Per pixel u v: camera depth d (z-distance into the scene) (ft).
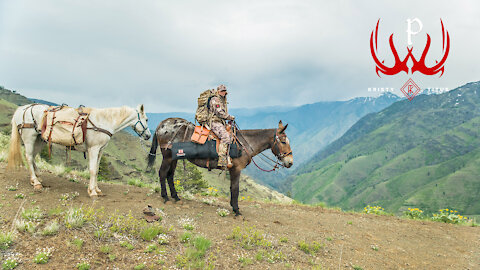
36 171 26.00
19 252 15.25
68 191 24.82
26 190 23.38
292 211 32.24
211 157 23.95
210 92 24.36
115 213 21.24
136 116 25.44
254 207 32.58
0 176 25.41
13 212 19.24
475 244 26.32
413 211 36.78
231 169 25.21
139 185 33.88
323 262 19.43
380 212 37.42
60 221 18.53
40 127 23.17
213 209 26.84
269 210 31.22
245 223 23.89
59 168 30.45
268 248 19.77
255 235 21.12
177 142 24.23
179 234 19.70
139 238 18.44
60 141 22.72
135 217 21.39
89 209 20.47
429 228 30.14
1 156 31.78
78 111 23.57
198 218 23.49
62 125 22.61
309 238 22.95
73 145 23.24
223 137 23.72
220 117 23.85
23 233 16.83
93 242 17.04
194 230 20.85
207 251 18.06
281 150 25.94
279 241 21.09
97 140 23.82
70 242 16.61
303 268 18.12
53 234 17.16
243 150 24.79
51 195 23.21
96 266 15.17
